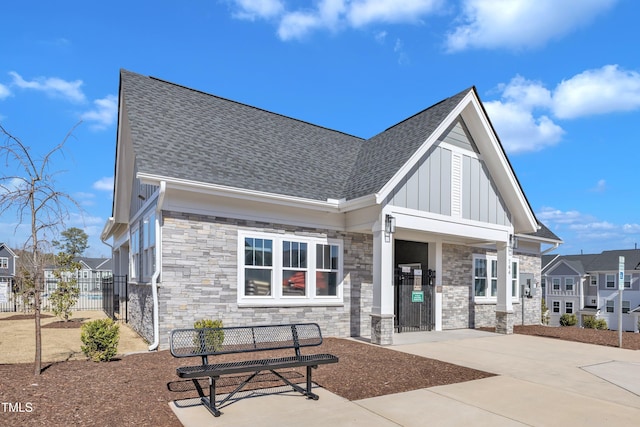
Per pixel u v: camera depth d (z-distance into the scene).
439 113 13.06
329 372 7.89
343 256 12.75
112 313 17.42
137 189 14.31
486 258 16.94
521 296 19.20
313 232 12.23
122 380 6.89
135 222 14.62
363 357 9.37
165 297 9.84
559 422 5.60
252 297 11.05
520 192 14.50
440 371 8.27
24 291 10.63
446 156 13.27
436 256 15.00
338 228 12.71
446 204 13.08
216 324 9.50
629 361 9.76
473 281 16.34
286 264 11.73
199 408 5.74
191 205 10.31
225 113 14.34
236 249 10.88
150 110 12.13
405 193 12.09
